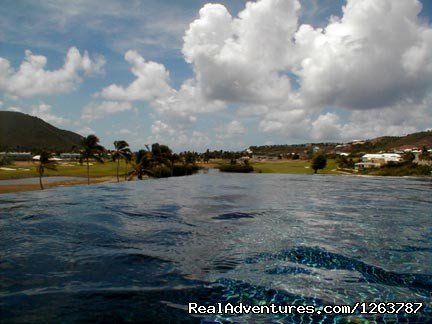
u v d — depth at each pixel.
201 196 22.73
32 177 58.41
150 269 7.59
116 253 8.70
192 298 6.18
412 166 65.31
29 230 11.19
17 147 190.00
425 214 15.70
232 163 85.88
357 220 13.98
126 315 5.44
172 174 62.59
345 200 21.33
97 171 69.12
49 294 6.11
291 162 109.00
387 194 25.64
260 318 5.49
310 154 148.75
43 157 38.41
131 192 25.52
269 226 12.50
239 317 5.51
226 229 11.88
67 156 153.50
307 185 34.75
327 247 9.66
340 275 7.49
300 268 7.91
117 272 7.34
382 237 10.93
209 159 125.50
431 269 7.92
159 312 5.59
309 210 16.67
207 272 7.52
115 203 18.47
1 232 10.88
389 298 6.32
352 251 9.29
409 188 31.80
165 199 20.72
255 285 6.85
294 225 12.76
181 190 27.58
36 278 6.88
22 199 20.19
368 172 68.62
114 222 12.81
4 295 6.02
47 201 19.22
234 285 6.82
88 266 7.67
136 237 10.49
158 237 10.55
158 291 6.41
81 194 23.77
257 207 17.52
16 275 7.03
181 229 11.76
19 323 5.06
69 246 9.28
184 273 7.41
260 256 8.75
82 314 5.40
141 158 50.59
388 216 15.07
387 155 96.50
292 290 6.64
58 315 5.34
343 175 62.44
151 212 15.38
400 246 9.84
